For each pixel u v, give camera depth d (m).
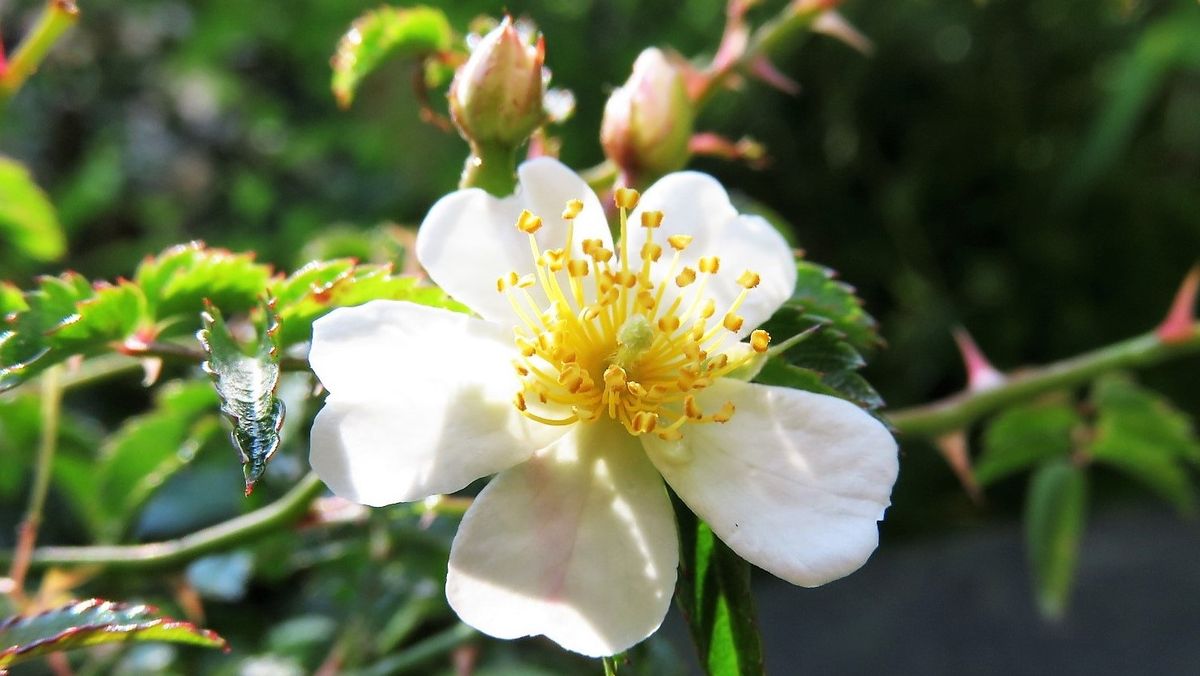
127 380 0.50
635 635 0.18
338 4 0.63
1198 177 0.62
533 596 0.18
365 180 0.65
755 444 0.19
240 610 0.34
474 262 0.20
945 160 0.62
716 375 0.19
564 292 0.20
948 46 0.61
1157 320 0.61
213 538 0.23
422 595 0.27
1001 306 0.61
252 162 0.69
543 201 0.20
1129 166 0.62
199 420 0.26
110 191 0.60
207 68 0.68
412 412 0.19
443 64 0.24
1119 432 0.30
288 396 0.26
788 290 0.20
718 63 0.25
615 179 0.22
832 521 0.19
